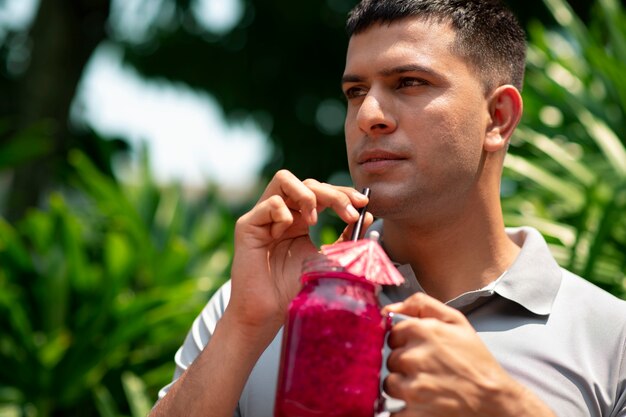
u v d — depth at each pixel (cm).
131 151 796
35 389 414
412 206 187
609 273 315
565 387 186
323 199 180
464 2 196
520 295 194
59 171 674
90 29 755
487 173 199
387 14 191
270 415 192
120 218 453
